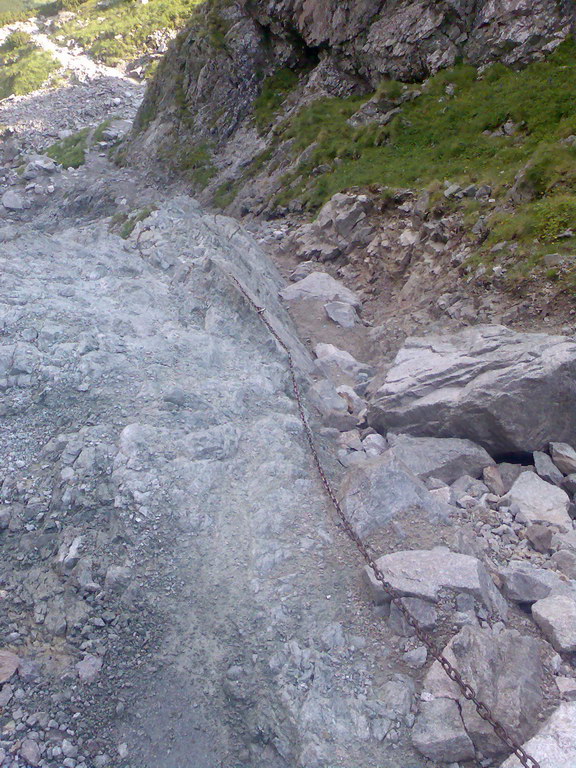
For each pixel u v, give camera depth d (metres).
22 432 8.56
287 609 6.50
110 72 50.53
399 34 24.70
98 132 39.66
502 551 7.57
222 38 32.41
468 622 6.22
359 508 7.51
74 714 5.84
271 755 5.52
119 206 30.66
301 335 13.45
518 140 18.48
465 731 5.42
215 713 5.84
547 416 8.98
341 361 12.06
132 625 6.46
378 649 6.21
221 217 17.84
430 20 23.83
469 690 5.48
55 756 5.53
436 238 15.29
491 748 5.36
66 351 9.70
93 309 11.05
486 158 18.30
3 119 45.69
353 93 27.53
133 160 34.28
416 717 5.62
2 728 5.67
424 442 9.32
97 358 9.65
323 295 14.61
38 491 7.74
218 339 11.02
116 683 6.05
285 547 7.18
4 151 41.38
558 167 14.80
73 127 43.19
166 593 6.71
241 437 8.80
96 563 6.95
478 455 9.07
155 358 10.05
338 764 5.32
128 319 10.92
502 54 22.05
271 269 16.36
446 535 7.20
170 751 5.64
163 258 13.42
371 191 18.16
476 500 8.41
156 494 7.60
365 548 7.16
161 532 7.27
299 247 18.23
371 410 10.06
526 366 9.16
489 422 9.08
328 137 24.31
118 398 9.02
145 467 7.90
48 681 6.04
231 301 11.77
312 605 6.57
